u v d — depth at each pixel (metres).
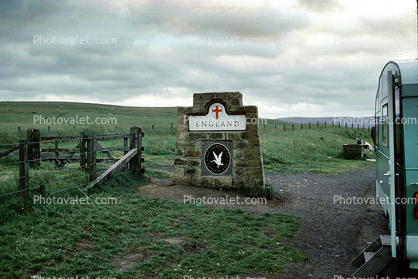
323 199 10.16
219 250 5.43
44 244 4.65
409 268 4.13
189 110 10.36
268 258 5.31
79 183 7.63
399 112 3.97
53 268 4.05
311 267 5.11
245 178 9.90
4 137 19.09
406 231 3.83
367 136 43.91
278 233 6.57
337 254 5.71
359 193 11.12
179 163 10.45
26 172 6.16
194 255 5.11
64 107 91.81
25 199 6.01
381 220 7.70
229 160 10.10
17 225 5.10
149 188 9.16
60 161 11.52
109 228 5.70
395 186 4.03
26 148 6.19
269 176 14.07
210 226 6.53
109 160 9.84
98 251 4.80
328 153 23.05
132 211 6.75
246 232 6.42
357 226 7.34
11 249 4.34
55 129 28.62
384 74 5.59
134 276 4.22
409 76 3.91
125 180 9.03
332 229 7.17
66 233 5.12
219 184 10.09
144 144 20.69
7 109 74.75
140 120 67.25
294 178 13.79
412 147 3.85
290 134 33.12
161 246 5.26
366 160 21.30
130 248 5.09
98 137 9.21
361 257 5.00
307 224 7.46
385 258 4.31
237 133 9.98
